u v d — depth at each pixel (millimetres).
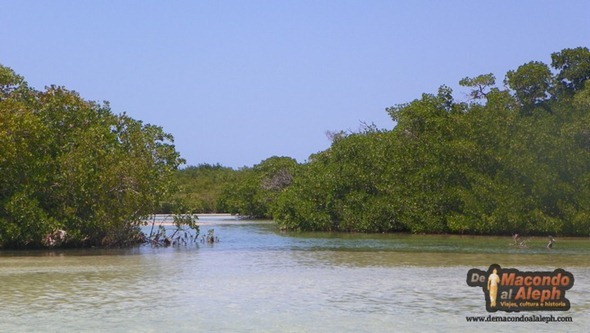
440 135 56969
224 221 86750
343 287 24984
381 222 57281
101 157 43312
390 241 47938
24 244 41750
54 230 40938
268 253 38875
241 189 96812
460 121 56562
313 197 60875
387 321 19031
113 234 43844
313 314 20000
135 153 45188
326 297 22828
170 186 45656
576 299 22188
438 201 54469
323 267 31328
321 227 61062
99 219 42250
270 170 97000
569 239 49594
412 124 60219
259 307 21094
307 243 46719
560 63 68125
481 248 41188
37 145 41719
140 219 45281
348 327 18359
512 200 51938
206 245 45625
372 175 59125
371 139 61594
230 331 18000
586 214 51156
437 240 48562
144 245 45344
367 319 19297
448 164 55312
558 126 55031
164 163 46938
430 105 60188
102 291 24188
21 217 39500
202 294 23500
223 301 22125
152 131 47125
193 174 144250
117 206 42719
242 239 51312
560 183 52500
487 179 53344
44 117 44562
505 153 53938
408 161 57125
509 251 39000
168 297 22906
